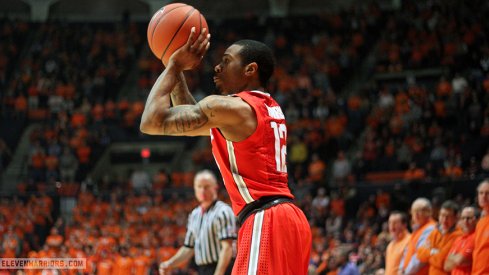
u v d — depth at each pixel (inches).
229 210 383.2
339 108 1268.5
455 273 370.6
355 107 1251.2
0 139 1330.0
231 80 204.8
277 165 197.5
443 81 1211.2
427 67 1358.3
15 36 1594.5
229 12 1740.9
